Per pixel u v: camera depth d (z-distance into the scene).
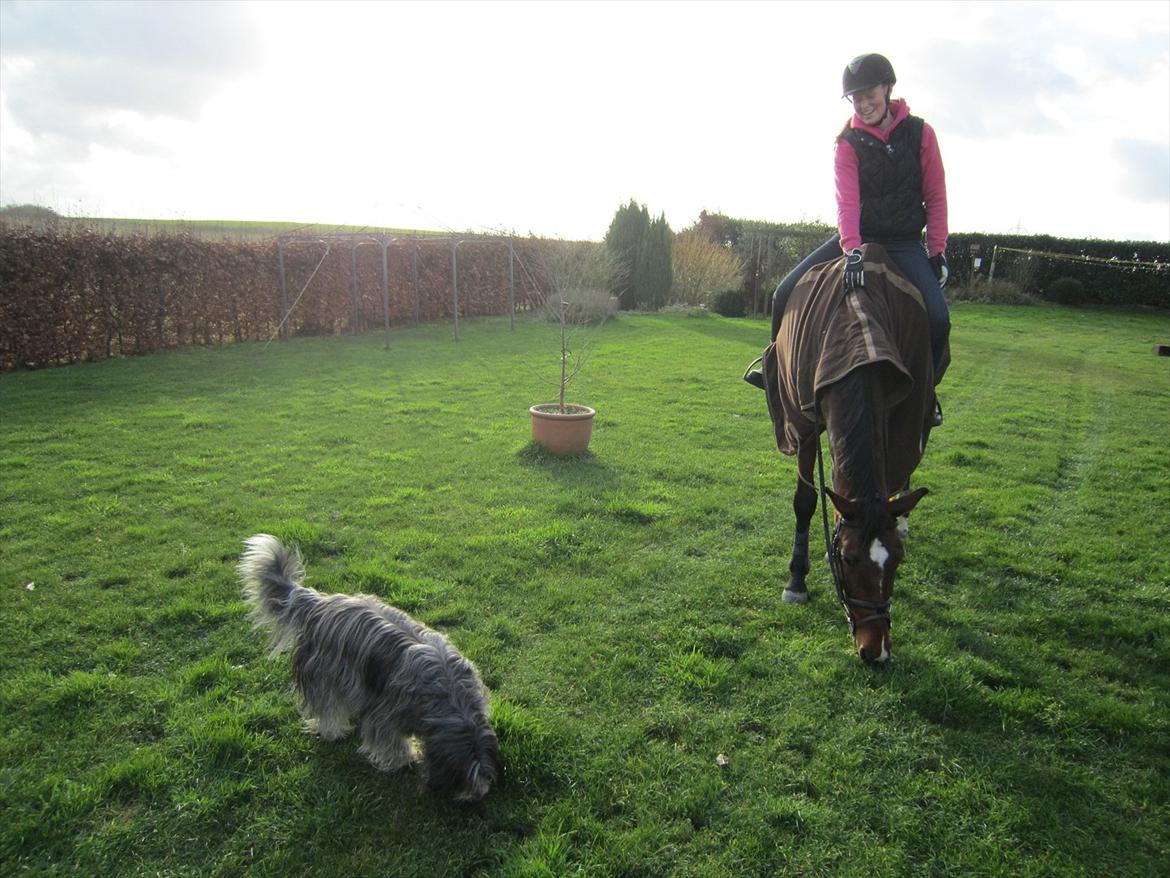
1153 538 5.93
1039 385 12.90
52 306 12.02
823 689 3.77
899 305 4.02
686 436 8.83
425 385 11.37
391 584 4.73
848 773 3.18
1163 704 3.72
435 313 20.14
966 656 4.07
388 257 18.50
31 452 7.31
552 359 14.15
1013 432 9.52
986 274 31.17
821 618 4.50
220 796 2.93
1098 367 15.05
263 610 3.33
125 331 13.33
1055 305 28.92
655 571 5.10
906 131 4.50
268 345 15.16
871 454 3.46
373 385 11.27
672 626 4.36
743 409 10.34
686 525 5.96
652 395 11.14
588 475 7.14
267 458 7.43
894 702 3.67
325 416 9.23
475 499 6.42
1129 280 28.41
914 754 3.32
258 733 3.34
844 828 2.90
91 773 3.03
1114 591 4.98
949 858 2.77
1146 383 13.31
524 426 8.96
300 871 2.63
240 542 5.30
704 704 3.64
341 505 6.17
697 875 2.67
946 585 5.07
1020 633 4.43
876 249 4.27
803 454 4.43
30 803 2.86
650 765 3.19
